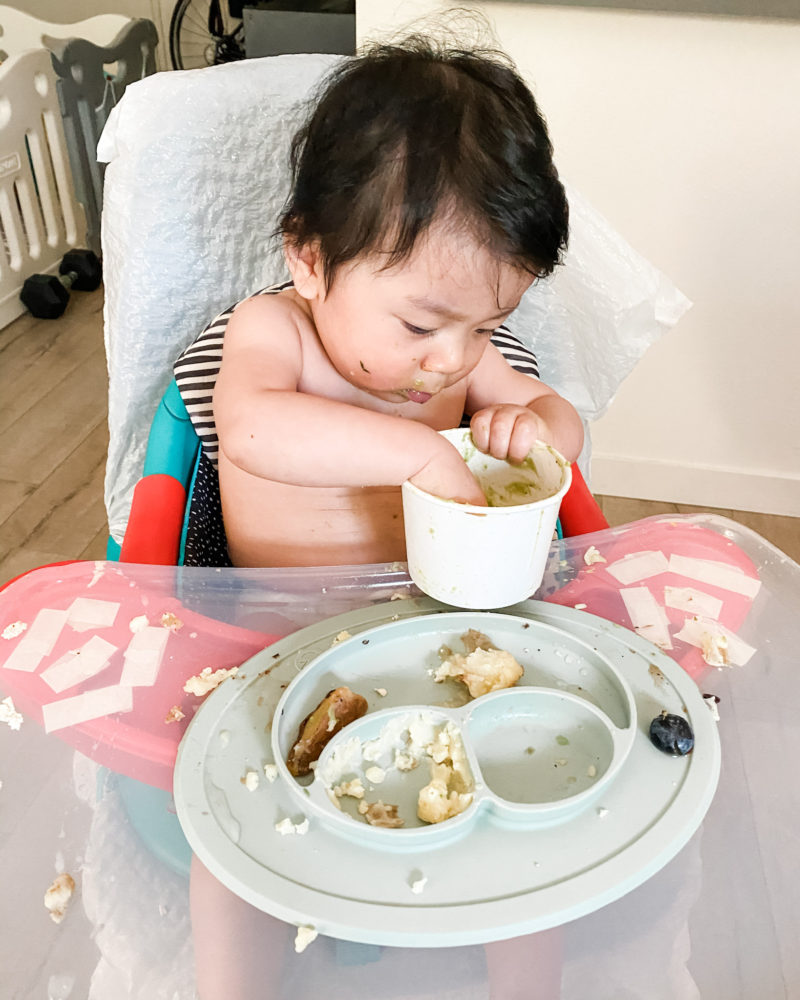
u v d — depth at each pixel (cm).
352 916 36
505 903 37
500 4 120
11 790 43
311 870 38
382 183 55
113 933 37
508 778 43
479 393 81
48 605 53
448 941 36
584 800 41
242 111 77
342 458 55
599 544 61
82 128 231
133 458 92
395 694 48
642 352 91
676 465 160
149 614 53
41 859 40
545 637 52
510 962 36
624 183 133
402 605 55
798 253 135
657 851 39
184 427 80
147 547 68
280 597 55
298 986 36
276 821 40
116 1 303
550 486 53
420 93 56
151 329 84
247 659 50
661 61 123
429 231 54
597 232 85
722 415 154
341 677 49
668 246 138
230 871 38
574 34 122
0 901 38
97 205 238
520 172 56
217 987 36
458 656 50
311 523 77
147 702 47
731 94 124
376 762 45
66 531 146
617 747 44
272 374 64
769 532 157
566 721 46
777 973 37
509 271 57
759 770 45
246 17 148
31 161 219
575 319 92
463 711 45
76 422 174
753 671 51
